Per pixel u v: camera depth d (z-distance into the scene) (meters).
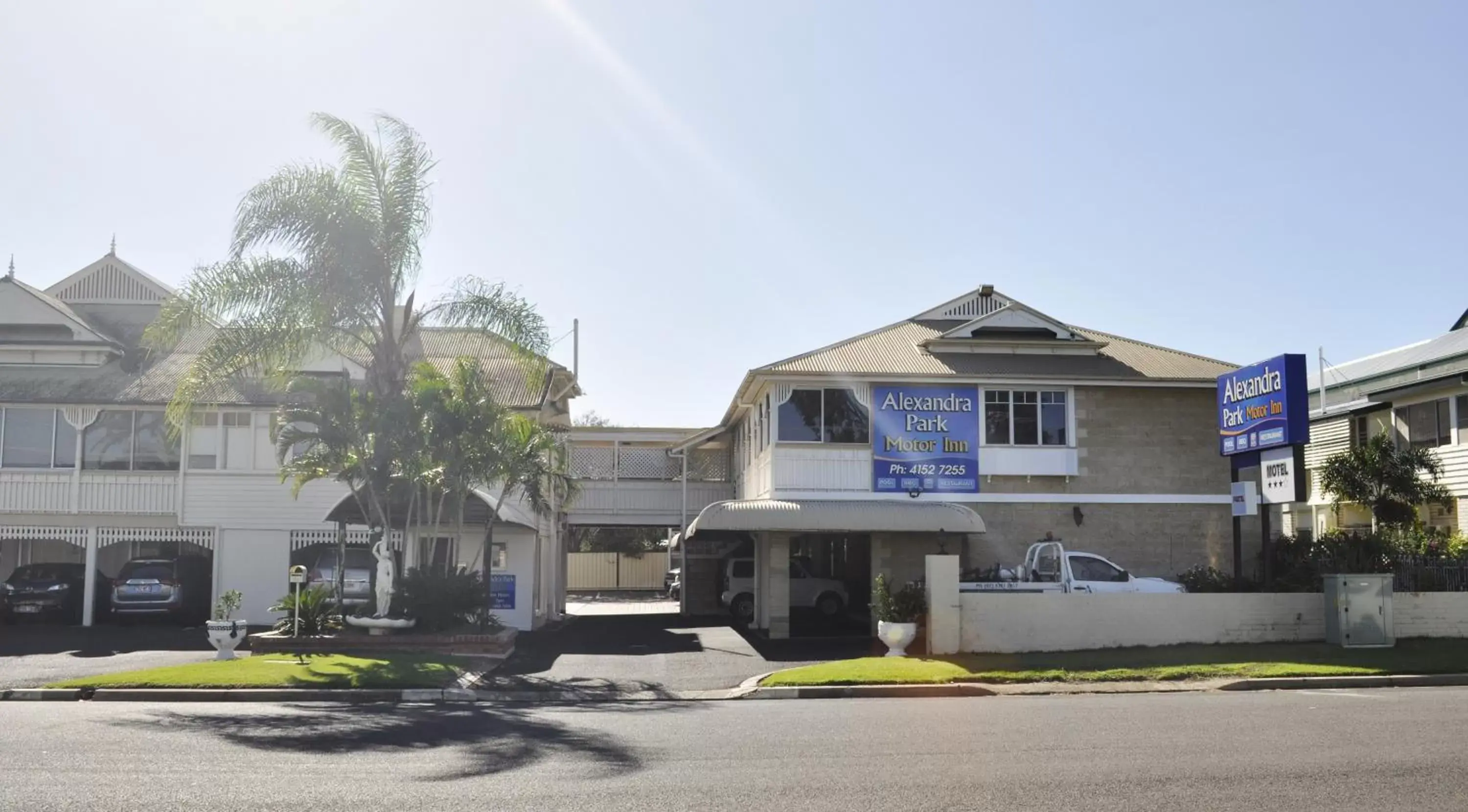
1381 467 28.53
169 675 17.50
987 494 27.59
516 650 23.52
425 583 22.95
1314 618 21.48
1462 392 30.03
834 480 27.36
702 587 38.25
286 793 8.75
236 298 22.06
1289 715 13.49
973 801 8.50
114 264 34.28
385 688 16.80
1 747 11.03
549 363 24.41
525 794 8.76
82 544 29.50
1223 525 28.03
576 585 56.16
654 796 8.70
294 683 16.91
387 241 22.91
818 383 27.59
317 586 25.80
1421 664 18.78
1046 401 28.00
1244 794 8.73
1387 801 8.46
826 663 20.06
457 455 22.88
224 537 29.09
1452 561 22.52
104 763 10.12
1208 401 28.39
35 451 29.50
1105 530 27.77
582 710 14.89
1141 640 21.08
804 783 9.23
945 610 20.58
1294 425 21.23
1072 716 13.64
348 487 25.81
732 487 38.66
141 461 29.48
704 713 14.34
